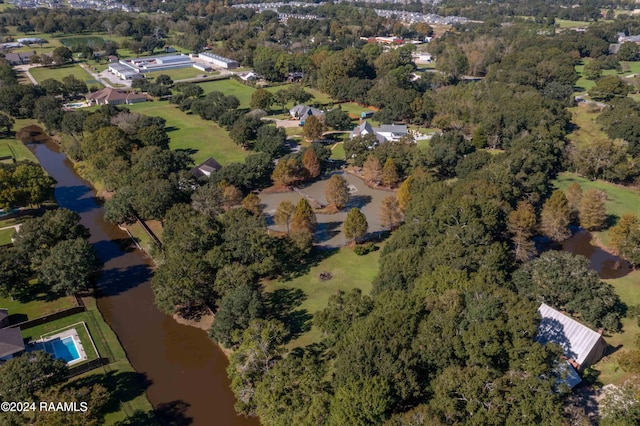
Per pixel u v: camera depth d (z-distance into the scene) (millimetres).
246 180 133250
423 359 63188
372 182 143500
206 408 70625
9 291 87812
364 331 66438
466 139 168125
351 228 105625
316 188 140625
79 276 90250
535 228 106812
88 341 81750
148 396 72438
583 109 199125
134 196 114875
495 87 196625
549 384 56500
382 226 115188
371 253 106688
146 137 154250
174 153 138750
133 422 67062
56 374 66312
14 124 194500
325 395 60438
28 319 86062
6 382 62688
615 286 95062
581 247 110688
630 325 82000
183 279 83125
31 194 119188
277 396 61969
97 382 73562
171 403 71375
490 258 84062
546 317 75812
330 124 185000
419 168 130875
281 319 86000
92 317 88000
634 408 56625
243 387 67625
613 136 162500
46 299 91812
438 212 96438
